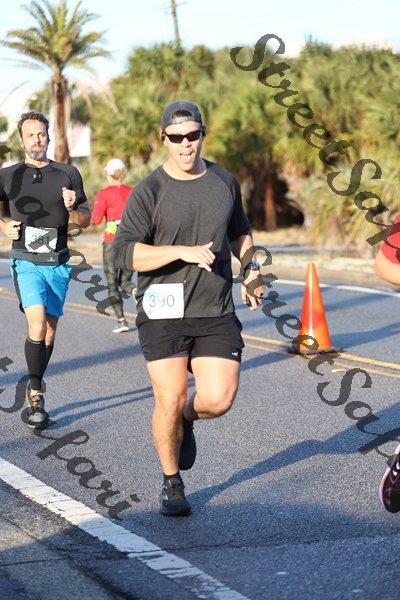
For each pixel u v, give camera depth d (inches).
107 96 2541.8
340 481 433.7
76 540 359.3
